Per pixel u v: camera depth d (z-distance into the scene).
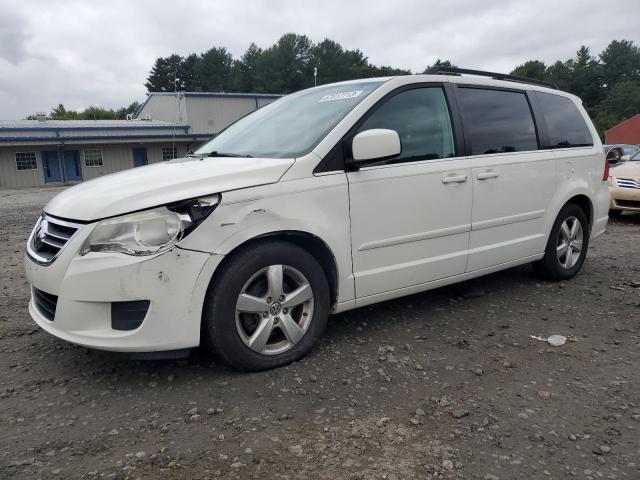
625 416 2.73
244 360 3.12
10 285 5.38
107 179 3.36
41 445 2.45
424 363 3.36
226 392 2.96
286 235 3.24
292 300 3.26
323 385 3.05
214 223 2.92
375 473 2.26
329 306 3.48
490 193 4.29
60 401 2.87
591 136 5.52
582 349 3.61
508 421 2.68
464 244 4.18
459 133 4.13
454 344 3.68
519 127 4.68
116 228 2.79
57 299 2.90
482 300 4.69
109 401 2.87
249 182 3.08
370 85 3.87
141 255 2.78
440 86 4.14
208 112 41.62
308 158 3.33
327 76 95.88
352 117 3.55
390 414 2.74
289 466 2.30
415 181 3.77
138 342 2.82
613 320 4.18
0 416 2.71
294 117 3.98
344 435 2.54
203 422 2.65
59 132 35.38
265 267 3.13
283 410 2.77
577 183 5.16
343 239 3.44
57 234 3.00
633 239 7.84
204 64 110.56
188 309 2.88
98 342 2.81
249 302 3.09
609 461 2.36
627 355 3.51
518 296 4.80
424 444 2.48
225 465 2.30
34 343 3.70
